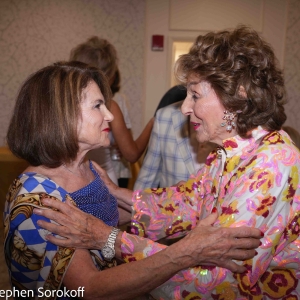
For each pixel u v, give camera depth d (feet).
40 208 3.19
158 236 4.48
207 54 3.43
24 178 3.42
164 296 3.42
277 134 3.47
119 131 6.64
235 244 3.05
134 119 13.79
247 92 3.32
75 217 3.26
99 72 3.73
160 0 13.04
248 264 3.18
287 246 3.46
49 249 3.20
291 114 13.64
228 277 3.21
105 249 3.34
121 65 13.41
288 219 3.29
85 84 3.46
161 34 13.25
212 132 3.60
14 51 13.07
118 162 8.14
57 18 13.02
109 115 3.65
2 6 12.78
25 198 3.22
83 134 3.47
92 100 3.49
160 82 13.57
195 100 3.63
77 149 3.45
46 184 3.39
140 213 4.52
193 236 3.10
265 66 3.35
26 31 13.00
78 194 3.54
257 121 3.42
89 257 3.32
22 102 3.42
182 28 13.19
